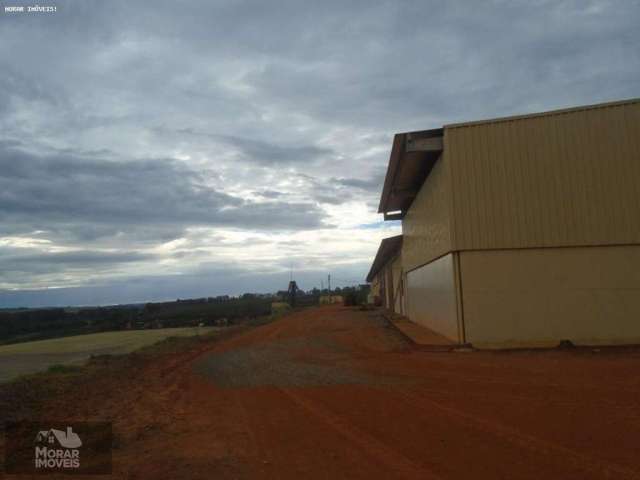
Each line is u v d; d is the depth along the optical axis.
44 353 18.80
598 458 5.29
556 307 13.97
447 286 15.54
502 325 14.07
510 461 5.30
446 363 12.15
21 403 8.77
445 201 15.06
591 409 7.27
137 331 32.62
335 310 46.62
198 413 8.16
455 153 14.54
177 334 26.03
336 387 9.84
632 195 13.96
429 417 7.23
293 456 5.77
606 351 12.98
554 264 14.05
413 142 15.27
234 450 6.08
